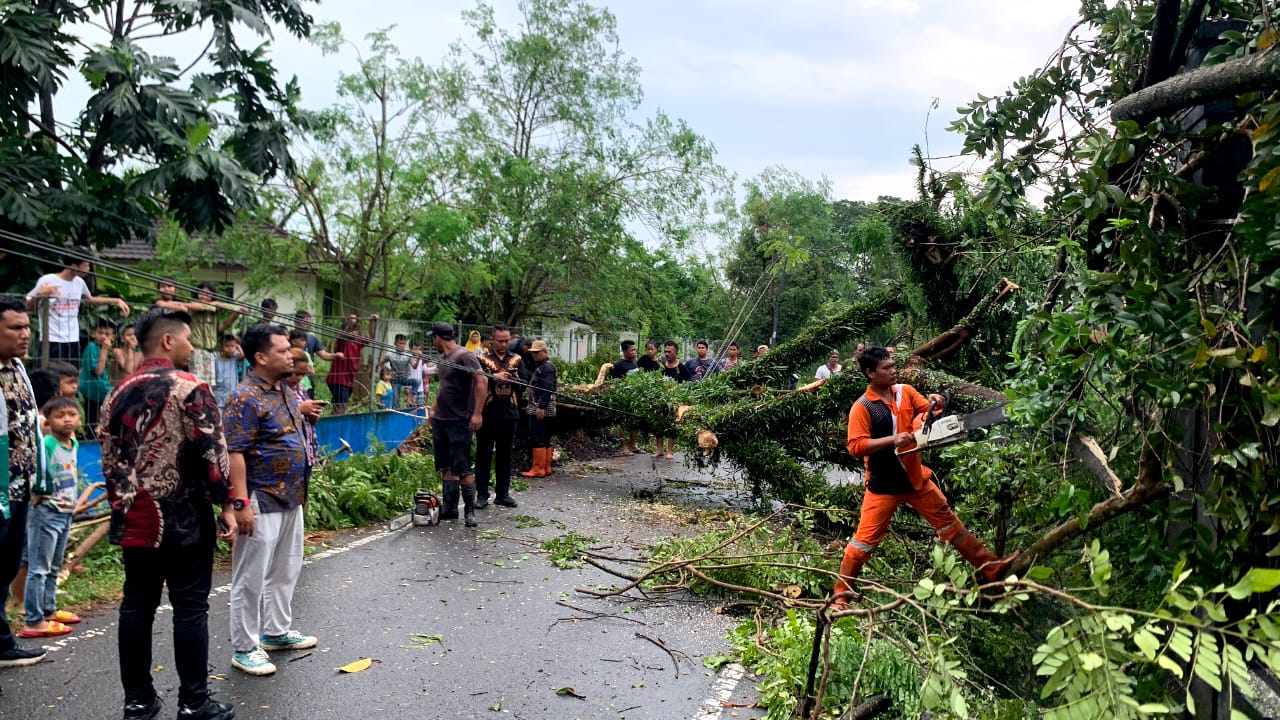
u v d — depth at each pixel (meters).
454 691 4.45
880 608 3.66
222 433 3.87
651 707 4.34
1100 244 3.89
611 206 22.20
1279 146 2.77
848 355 11.26
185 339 3.97
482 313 23.66
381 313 20.34
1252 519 2.98
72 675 4.46
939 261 7.86
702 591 6.32
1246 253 2.93
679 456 14.70
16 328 4.47
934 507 5.14
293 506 4.73
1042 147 4.82
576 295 23.12
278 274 18.47
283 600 4.91
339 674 4.62
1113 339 3.13
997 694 4.30
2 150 9.41
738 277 32.00
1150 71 3.82
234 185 10.55
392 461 9.95
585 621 5.68
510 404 9.34
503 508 9.43
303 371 6.37
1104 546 4.01
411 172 18.41
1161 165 3.37
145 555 3.77
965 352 7.83
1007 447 4.63
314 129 12.65
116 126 10.05
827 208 32.38
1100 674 2.67
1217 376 3.07
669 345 15.73
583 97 22.03
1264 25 3.21
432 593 6.19
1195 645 2.40
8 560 4.52
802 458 9.13
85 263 8.39
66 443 5.11
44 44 9.36
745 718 4.24
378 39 18.45
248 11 11.40
